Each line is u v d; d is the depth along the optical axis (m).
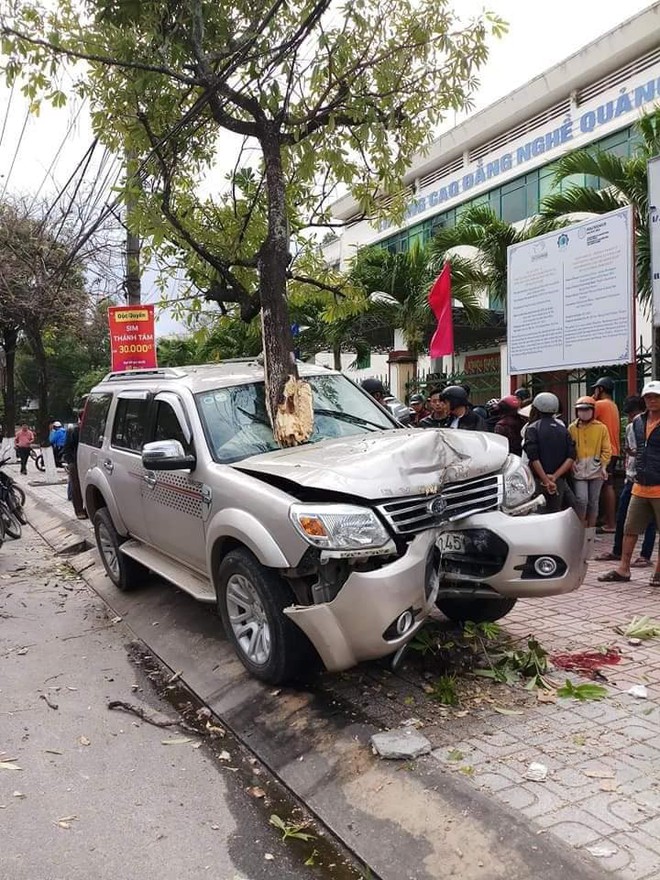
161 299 7.77
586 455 7.53
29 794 3.46
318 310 16.84
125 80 6.28
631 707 3.79
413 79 6.46
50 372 49.34
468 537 4.16
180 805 3.36
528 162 20.73
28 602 7.14
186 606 6.16
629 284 8.22
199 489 4.74
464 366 22.94
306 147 6.28
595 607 5.61
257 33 5.46
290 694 4.19
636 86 17.48
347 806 3.18
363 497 3.74
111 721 4.30
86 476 7.18
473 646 4.47
